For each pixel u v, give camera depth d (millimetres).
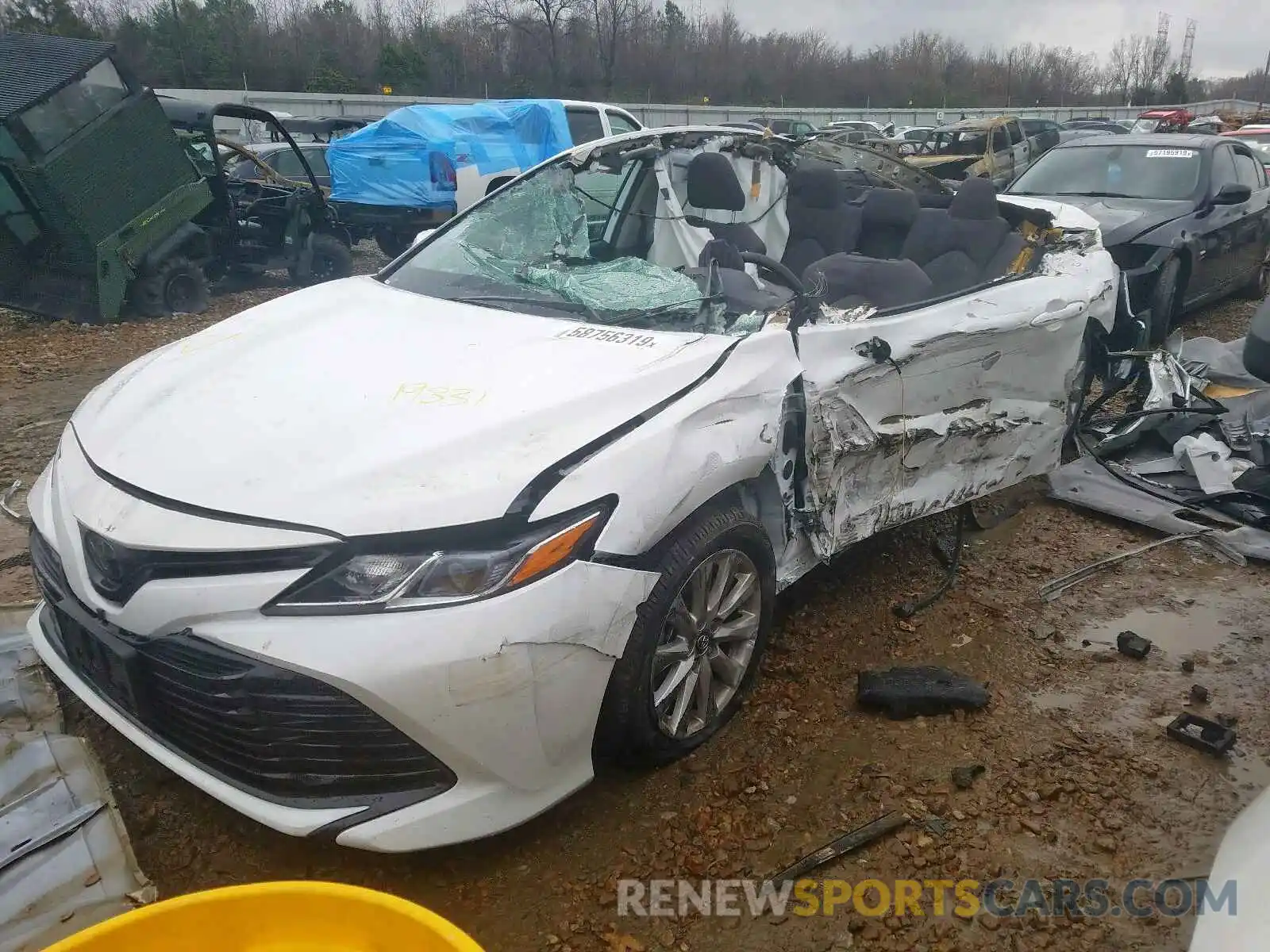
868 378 3146
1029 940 2193
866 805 2604
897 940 2189
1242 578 3994
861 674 3139
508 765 2172
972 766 2750
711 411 2598
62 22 34438
